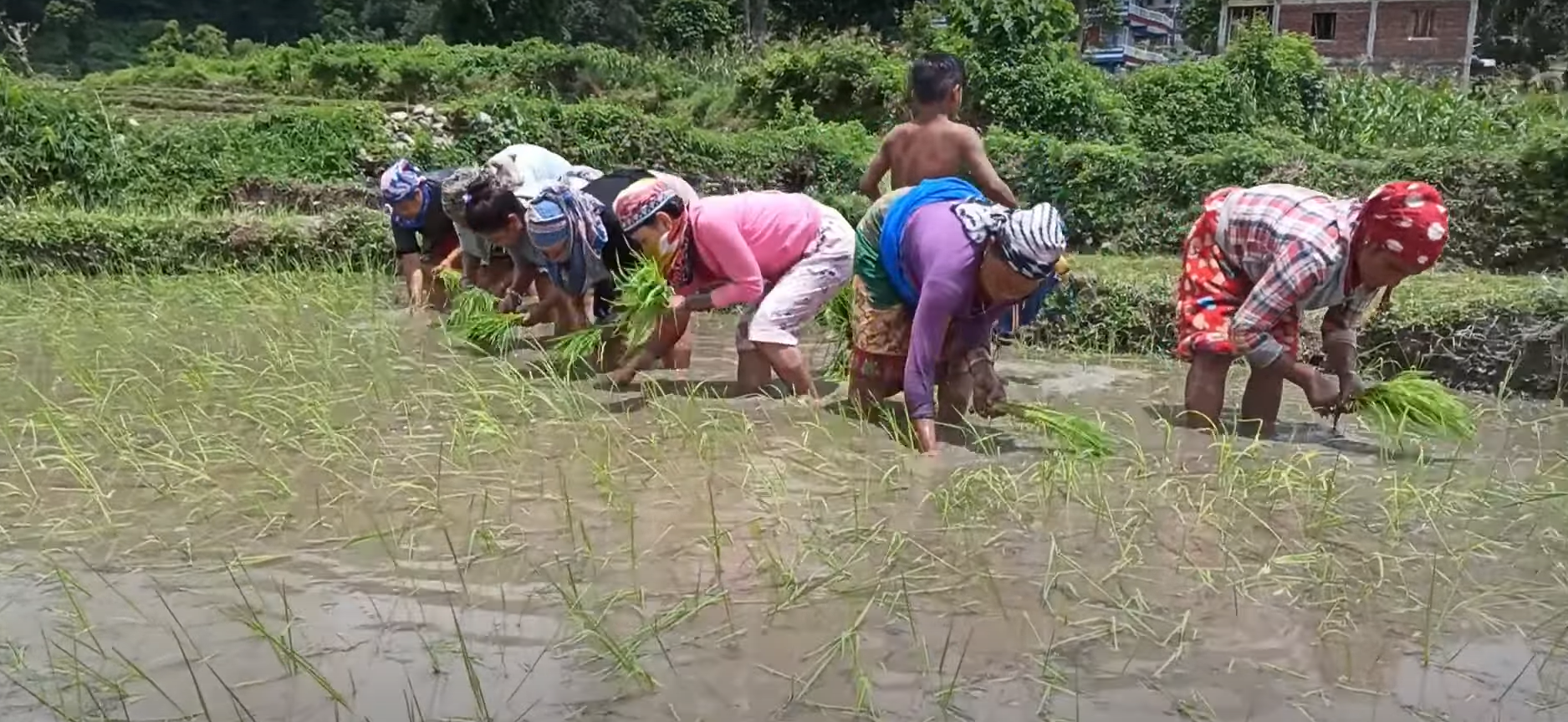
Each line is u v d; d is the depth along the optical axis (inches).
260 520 142.6
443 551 132.4
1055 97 556.7
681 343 231.0
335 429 178.1
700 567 128.0
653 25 1219.2
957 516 144.8
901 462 168.4
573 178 271.9
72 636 111.0
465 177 245.3
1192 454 176.1
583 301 246.4
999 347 270.1
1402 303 240.8
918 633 111.7
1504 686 102.4
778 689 100.3
